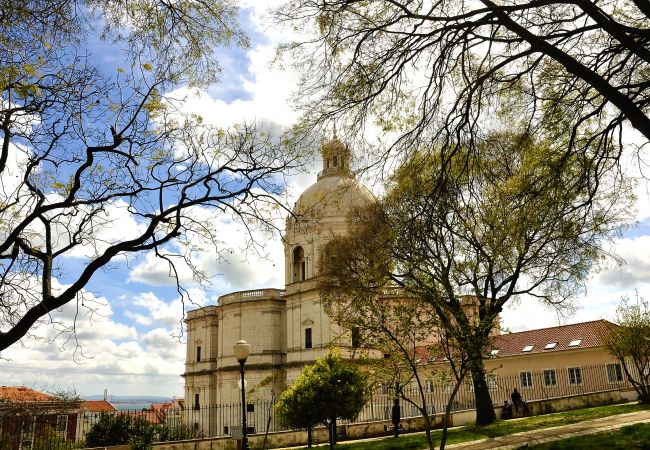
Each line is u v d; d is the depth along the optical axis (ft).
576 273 78.28
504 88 38.17
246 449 60.75
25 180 35.86
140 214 35.27
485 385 86.63
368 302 46.14
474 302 64.54
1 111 31.89
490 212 57.11
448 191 39.19
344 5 34.17
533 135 42.37
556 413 89.51
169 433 112.88
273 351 183.11
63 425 100.32
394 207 55.47
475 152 39.01
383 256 54.80
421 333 45.29
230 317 192.65
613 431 56.49
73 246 35.94
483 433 71.51
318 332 169.68
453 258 51.96
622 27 31.01
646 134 29.55
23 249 34.30
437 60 35.27
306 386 83.05
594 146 42.68
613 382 126.72
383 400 125.49
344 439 93.81
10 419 74.38
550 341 146.61
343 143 37.91
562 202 42.37
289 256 191.01
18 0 29.76
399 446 68.80
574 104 40.88
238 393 181.88
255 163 36.55
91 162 34.94
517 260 73.26
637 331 86.33
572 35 33.63
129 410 115.96
